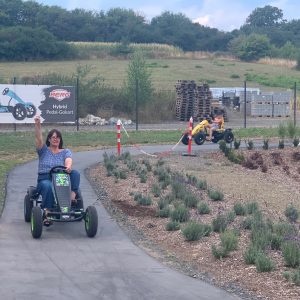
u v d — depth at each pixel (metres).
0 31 74.38
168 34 102.62
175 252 11.38
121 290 9.09
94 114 41.34
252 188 19.53
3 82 45.75
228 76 72.88
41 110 34.69
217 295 9.00
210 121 30.28
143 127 39.12
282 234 11.94
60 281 9.42
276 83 68.94
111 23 98.31
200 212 14.45
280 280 9.66
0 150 26.47
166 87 55.72
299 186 20.72
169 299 8.77
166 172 19.44
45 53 75.12
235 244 11.23
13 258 10.60
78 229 12.84
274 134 35.00
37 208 11.96
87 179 19.12
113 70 67.25
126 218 14.06
